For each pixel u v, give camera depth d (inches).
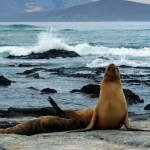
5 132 463.8
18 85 1143.6
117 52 2301.9
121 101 458.3
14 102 893.2
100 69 1488.7
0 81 1142.3
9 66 1662.2
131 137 403.9
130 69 1541.6
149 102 913.5
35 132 464.1
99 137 411.8
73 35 3890.3
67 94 994.7
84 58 2000.5
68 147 366.6
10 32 4128.9
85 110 518.9
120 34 4111.7
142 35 3946.9
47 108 676.7
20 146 373.4
